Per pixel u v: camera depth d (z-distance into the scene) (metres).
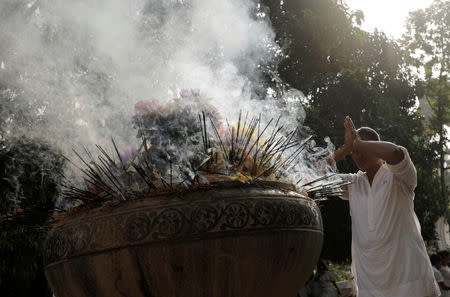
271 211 1.46
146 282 1.38
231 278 1.42
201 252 1.37
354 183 2.54
